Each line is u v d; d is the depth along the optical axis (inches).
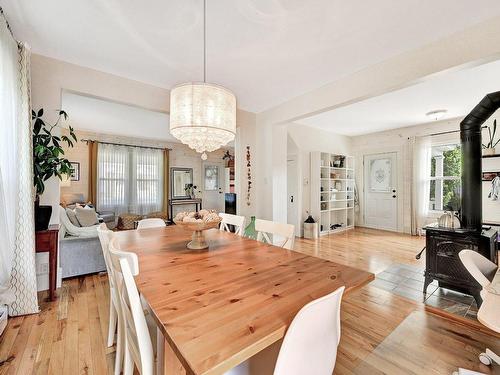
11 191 73.8
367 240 193.2
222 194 327.6
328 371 35.9
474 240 88.1
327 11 72.2
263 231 87.5
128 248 70.6
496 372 57.9
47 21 77.3
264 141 163.2
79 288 102.7
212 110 72.5
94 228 120.9
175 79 117.6
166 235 88.0
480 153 94.0
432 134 199.6
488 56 74.4
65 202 204.1
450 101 148.7
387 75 98.3
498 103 86.7
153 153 268.1
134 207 253.4
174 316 34.7
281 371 29.3
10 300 71.9
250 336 30.3
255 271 53.1
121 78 115.1
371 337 71.9
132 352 43.1
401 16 73.9
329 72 109.8
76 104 153.5
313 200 215.6
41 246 89.1
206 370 24.7
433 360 62.4
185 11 72.7
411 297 97.1
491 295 43.9
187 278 48.9
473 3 68.2
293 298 40.7
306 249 166.9
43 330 73.4
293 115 141.1
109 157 239.1
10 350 64.7
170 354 37.4
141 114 174.6
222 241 80.0
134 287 35.5
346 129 226.2
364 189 248.5
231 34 83.5
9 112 71.8
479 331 74.5
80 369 58.5
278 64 102.9
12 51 73.1
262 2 68.8
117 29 81.4
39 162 89.5
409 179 215.3
